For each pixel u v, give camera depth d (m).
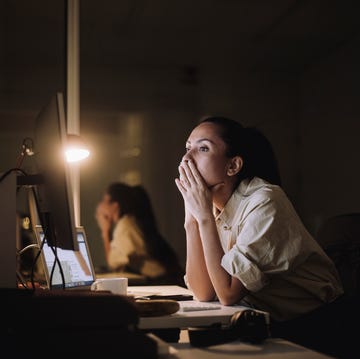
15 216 1.39
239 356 0.95
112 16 5.04
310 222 6.21
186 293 1.80
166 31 5.40
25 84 6.22
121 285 1.52
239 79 6.73
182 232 6.66
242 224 1.58
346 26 5.28
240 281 1.46
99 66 6.54
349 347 1.49
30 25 5.14
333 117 5.88
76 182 2.27
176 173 6.74
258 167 1.74
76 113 2.32
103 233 3.70
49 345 0.82
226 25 5.24
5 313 0.85
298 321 1.54
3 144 6.15
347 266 1.71
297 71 6.68
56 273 1.70
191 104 6.75
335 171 5.81
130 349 0.84
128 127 6.73
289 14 5.02
